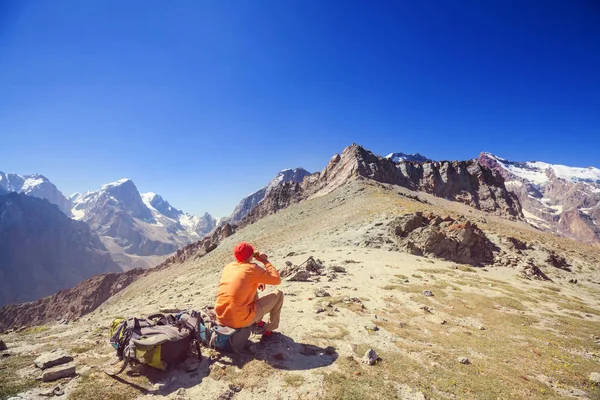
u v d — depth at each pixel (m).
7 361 5.54
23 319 168.62
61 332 7.52
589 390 5.99
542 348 8.16
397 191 91.06
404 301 11.91
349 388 5.22
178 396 4.78
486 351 7.61
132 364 5.52
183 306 10.86
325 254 24.11
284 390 5.11
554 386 6.05
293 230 59.97
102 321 8.91
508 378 6.17
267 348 6.57
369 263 20.34
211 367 5.67
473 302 12.67
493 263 27.16
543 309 13.05
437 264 22.62
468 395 5.38
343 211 56.97
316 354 6.48
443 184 142.00
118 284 177.00
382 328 8.45
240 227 151.88
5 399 4.33
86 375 5.17
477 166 158.25
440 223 32.19
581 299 17.05
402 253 25.84
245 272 6.10
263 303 6.47
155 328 5.68
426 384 5.58
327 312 9.36
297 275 14.91
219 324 6.14
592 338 9.40
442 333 8.66
